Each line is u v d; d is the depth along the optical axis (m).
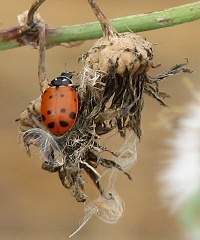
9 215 0.21
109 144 0.17
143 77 0.12
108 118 0.11
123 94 0.11
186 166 0.12
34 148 0.13
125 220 0.20
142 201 0.20
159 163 0.12
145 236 0.20
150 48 0.11
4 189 0.21
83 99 0.12
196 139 0.12
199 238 0.12
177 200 0.12
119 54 0.11
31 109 0.12
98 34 0.12
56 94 0.11
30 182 0.21
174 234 0.20
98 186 0.12
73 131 0.12
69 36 0.12
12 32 0.12
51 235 0.20
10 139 0.22
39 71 0.12
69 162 0.12
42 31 0.12
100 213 0.12
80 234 0.20
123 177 0.20
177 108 0.12
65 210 0.21
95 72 0.11
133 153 0.12
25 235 0.20
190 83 0.12
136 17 0.12
